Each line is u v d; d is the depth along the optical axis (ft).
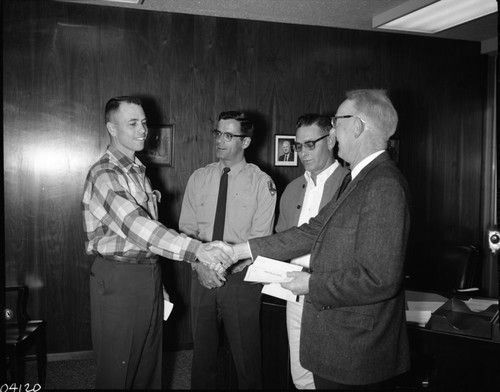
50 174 11.39
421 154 14.49
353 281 4.85
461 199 14.94
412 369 7.76
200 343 8.53
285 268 5.97
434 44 14.51
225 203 8.86
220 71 12.51
